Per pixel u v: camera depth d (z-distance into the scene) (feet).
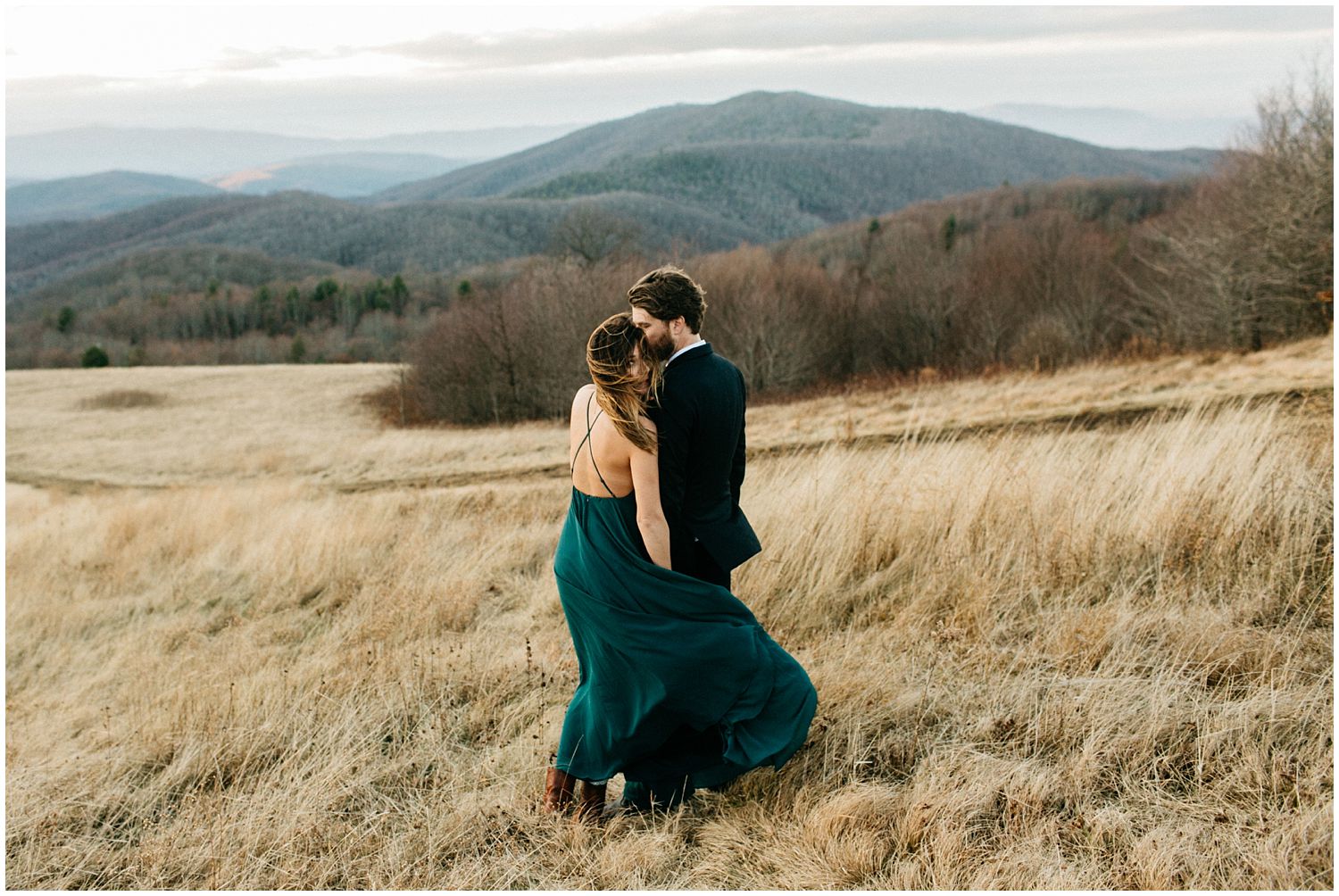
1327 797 7.40
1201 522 12.41
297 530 23.00
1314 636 9.84
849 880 7.27
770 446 35.27
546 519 22.56
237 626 16.80
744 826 8.15
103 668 15.87
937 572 12.78
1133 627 10.54
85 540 29.35
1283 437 15.46
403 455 63.57
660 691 8.04
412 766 10.09
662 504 8.11
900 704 9.65
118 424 106.11
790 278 122.31
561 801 8.75
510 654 12.72
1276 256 62.69
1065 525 12.98
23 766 11.38
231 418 108.78
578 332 99.81
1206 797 7.74
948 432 29.66
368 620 15.17
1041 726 8.91
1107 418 27.45
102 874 8.77
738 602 8.36
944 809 7.82
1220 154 77.97
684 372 7.86
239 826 9.04
